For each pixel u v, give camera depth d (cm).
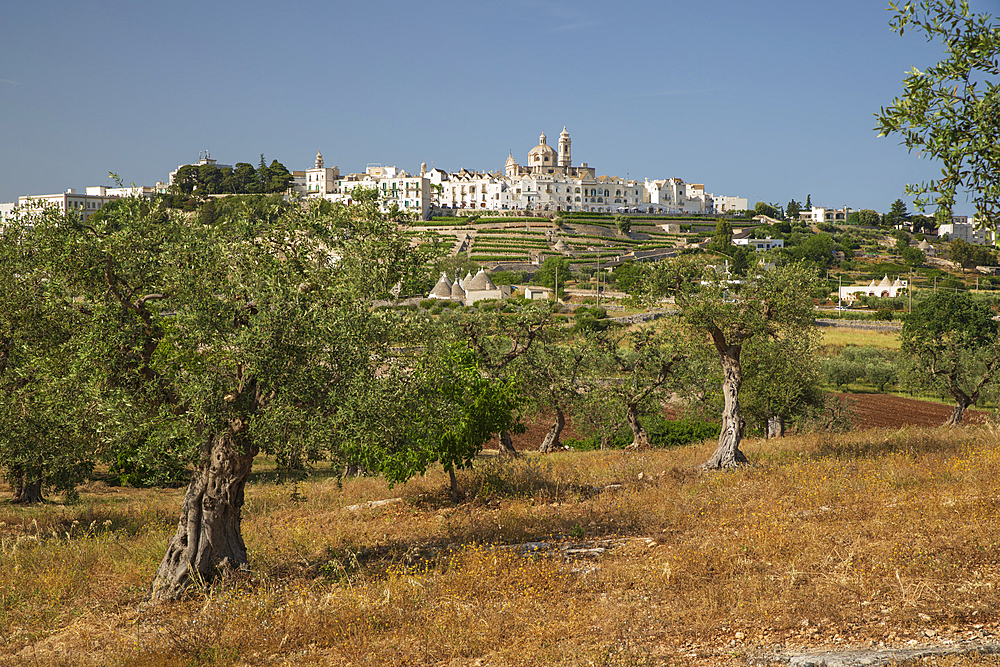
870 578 969
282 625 1012
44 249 1405
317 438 1177
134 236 1342
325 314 1215
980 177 999
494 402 1941
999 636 782
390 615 1009
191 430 1171
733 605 934
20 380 1742
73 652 972
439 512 1789
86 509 2084
